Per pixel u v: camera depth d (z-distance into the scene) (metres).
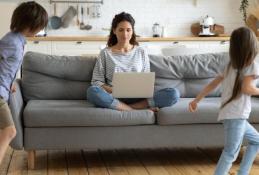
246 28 2.45
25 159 3.35
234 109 2.43
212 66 3.78
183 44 6.40
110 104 3.11
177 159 3.39
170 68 3.72
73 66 3.62
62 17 6.54
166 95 3.18
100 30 6.62
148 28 6.73
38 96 3.53
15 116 2.96
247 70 2.39
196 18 6.82
